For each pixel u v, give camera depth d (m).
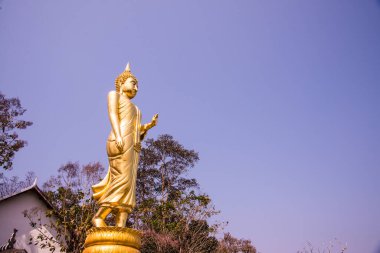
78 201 27.47
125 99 11.69
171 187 44.56
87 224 25.41
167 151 46.62
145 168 45.59
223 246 39.25
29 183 36.78
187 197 33.31
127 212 10.72
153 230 31.03
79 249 25.09
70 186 28.55
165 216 32.38
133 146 11.11
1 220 27.95
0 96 35.09
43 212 29.09
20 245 27.69
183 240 31.11
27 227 28.41
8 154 33.88
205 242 32.03
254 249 43.72
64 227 26.67
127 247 9.69
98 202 10.86
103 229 9.78
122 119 11.34
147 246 30.38
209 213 32.56
